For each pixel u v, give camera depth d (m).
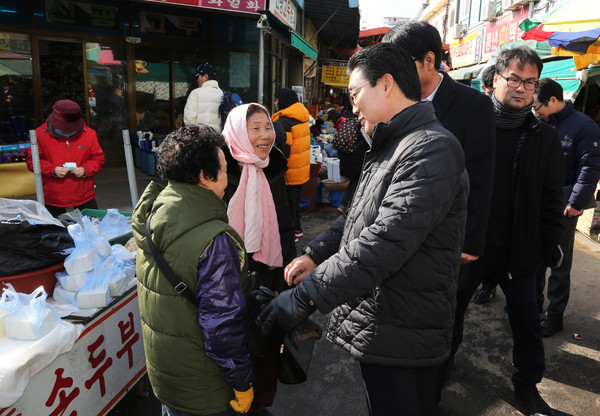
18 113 7.98
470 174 2.20
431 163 1.37
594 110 8.34
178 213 1.47
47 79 8.25
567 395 2.67
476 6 17.78
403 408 1.56
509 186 2.43
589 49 5.49
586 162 3.12
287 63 13.40
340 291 1.38
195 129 1.53
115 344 2.16
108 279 2.10
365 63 1.50
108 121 8.95
